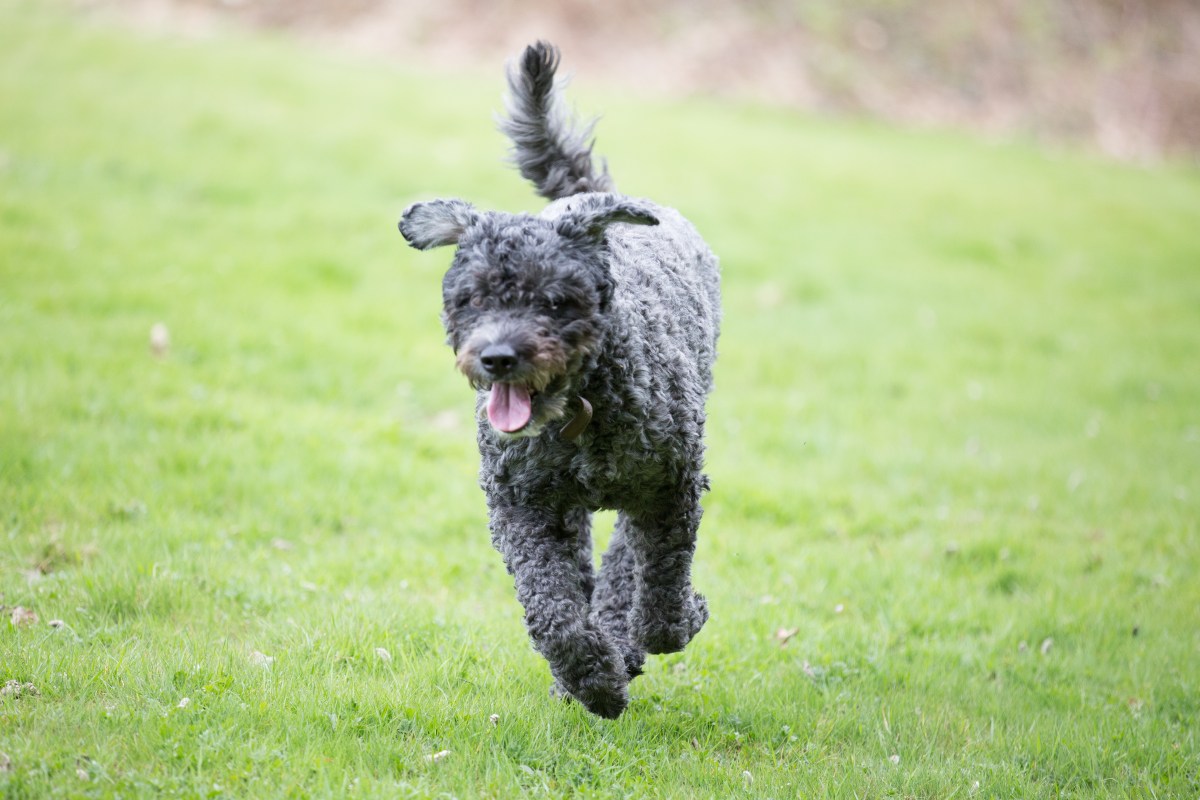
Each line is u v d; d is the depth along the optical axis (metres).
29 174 18.52
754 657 8.35
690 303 7.56
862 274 20.06
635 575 7.25
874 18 37.75
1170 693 8.23
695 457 6.93
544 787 6.36
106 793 5.75
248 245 17.33
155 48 28.36
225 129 22.48
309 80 27.30
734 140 27.73
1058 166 31.25
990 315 18.89
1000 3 39.44
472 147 23.42
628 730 7.09
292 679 7.16
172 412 11.71
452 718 6.98
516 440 6.55
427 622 8.23
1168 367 17.25
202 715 6.62
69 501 9.63
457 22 33.91
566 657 6.46
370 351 14.41
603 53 33.66
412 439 12.28
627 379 6.47
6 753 6.02
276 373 13.38
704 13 35.94
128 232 16.97
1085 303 20.27
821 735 7.39
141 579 8.37
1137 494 12.40
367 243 18.17
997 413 15.00
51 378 11.96
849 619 9.21
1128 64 38.78
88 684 6.85
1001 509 12.01
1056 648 8.97
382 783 6.14
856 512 11.62
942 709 7.88
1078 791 6.86
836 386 15.37
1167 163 35.00
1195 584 10.11
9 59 25.09
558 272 6.31
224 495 10.31
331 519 10.22
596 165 9.38
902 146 30.70
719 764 6.90
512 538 6.67
